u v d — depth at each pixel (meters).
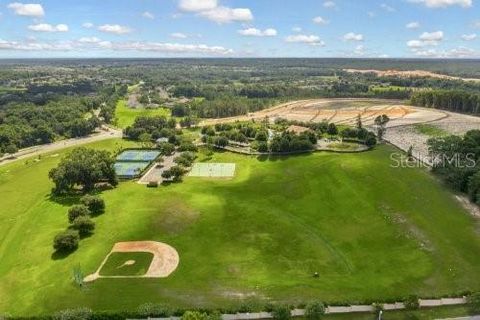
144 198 167.88
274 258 122.56
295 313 98.06
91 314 95.12
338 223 143.00
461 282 109.19
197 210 154.75
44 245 131.75
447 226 138.12
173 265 119.50
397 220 142.25
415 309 98.88
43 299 105.25
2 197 175.12
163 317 95.81
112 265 119.62
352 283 109.75
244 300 103.38
